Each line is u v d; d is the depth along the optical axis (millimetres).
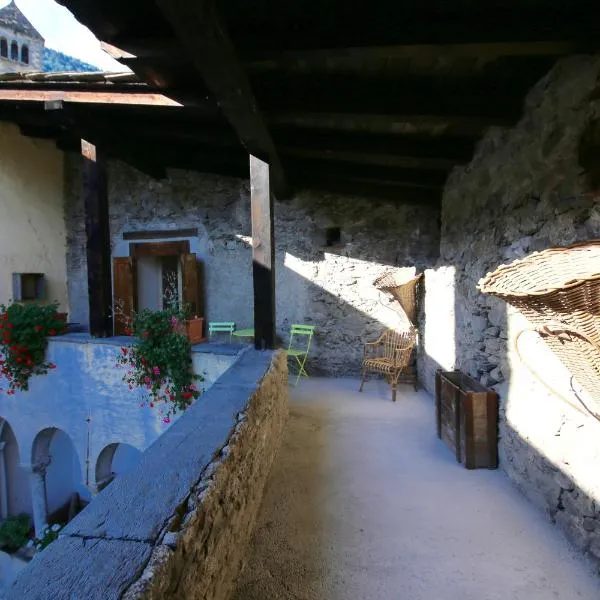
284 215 5230
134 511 1012
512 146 2346
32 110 4234
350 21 1741
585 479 1709
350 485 2395
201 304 5566
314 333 5191
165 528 950
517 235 2277
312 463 2688
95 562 812
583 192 1644
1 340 4141
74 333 4496
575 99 1707
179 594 915
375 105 2416
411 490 2334
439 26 1668
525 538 1888
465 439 2611
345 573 1660
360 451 2889
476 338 2928
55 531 4734
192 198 5594
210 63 1755
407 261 4895
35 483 4648
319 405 3992
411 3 1626
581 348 1109
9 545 5094
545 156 1958
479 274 2867
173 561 876
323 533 1927
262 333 3248
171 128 3812
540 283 1077
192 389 3715
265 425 2324
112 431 4004
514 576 1653
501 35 1615
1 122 5207
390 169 3924
